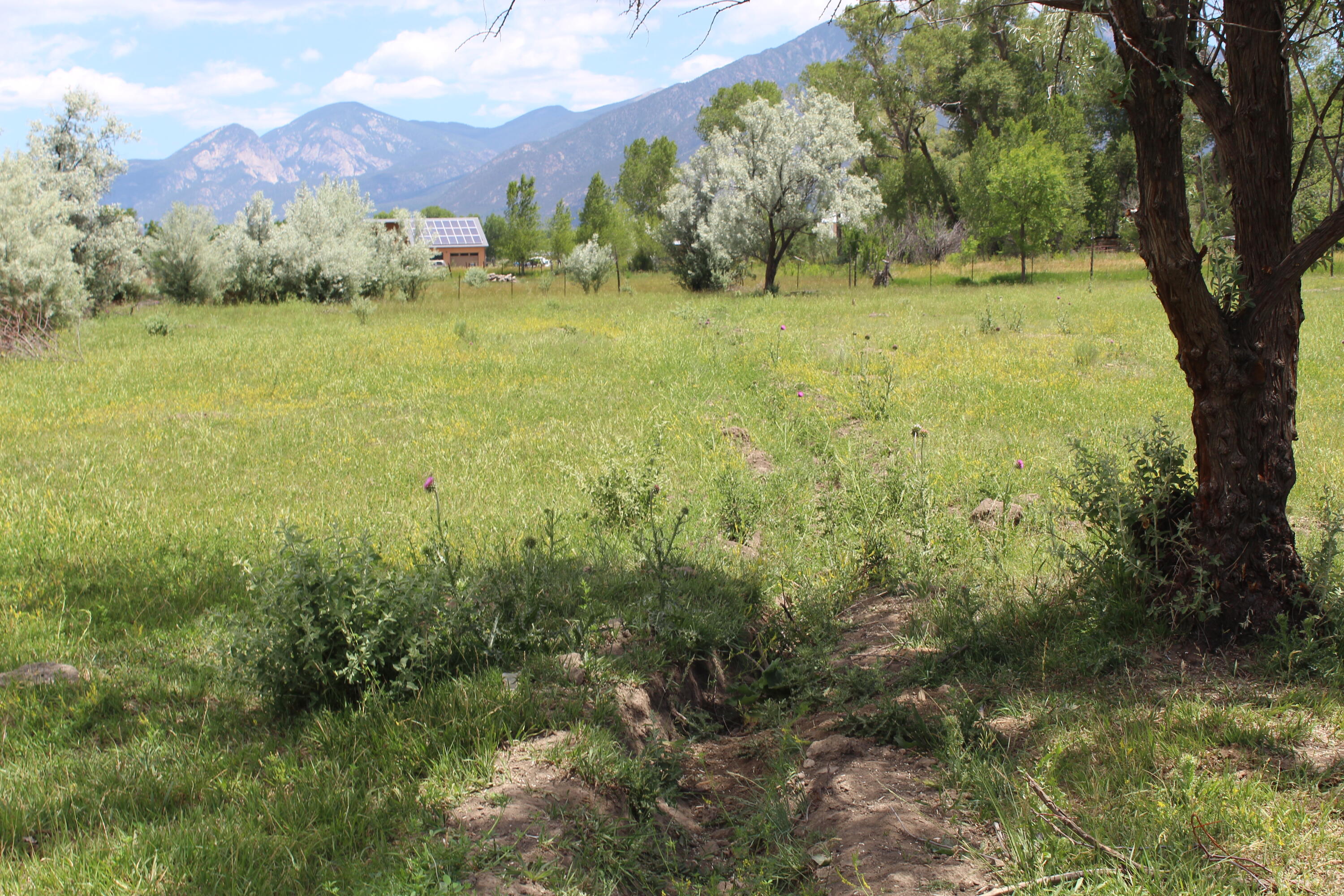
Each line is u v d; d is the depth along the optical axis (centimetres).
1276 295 391
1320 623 387
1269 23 378
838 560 602
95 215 2755
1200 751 308
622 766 329
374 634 387
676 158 7619
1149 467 448
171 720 383
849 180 3356
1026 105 5369
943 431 959
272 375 1431
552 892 257
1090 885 241
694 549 617
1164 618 418
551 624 457
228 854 269
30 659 446
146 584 555
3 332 1633
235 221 3778
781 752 366
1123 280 3650
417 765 325
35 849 277
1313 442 843
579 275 3644
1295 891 232
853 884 258
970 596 488
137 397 1255
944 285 3838
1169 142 387
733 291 3462
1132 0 370
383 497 760
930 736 348
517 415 1102
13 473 840
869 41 5209
